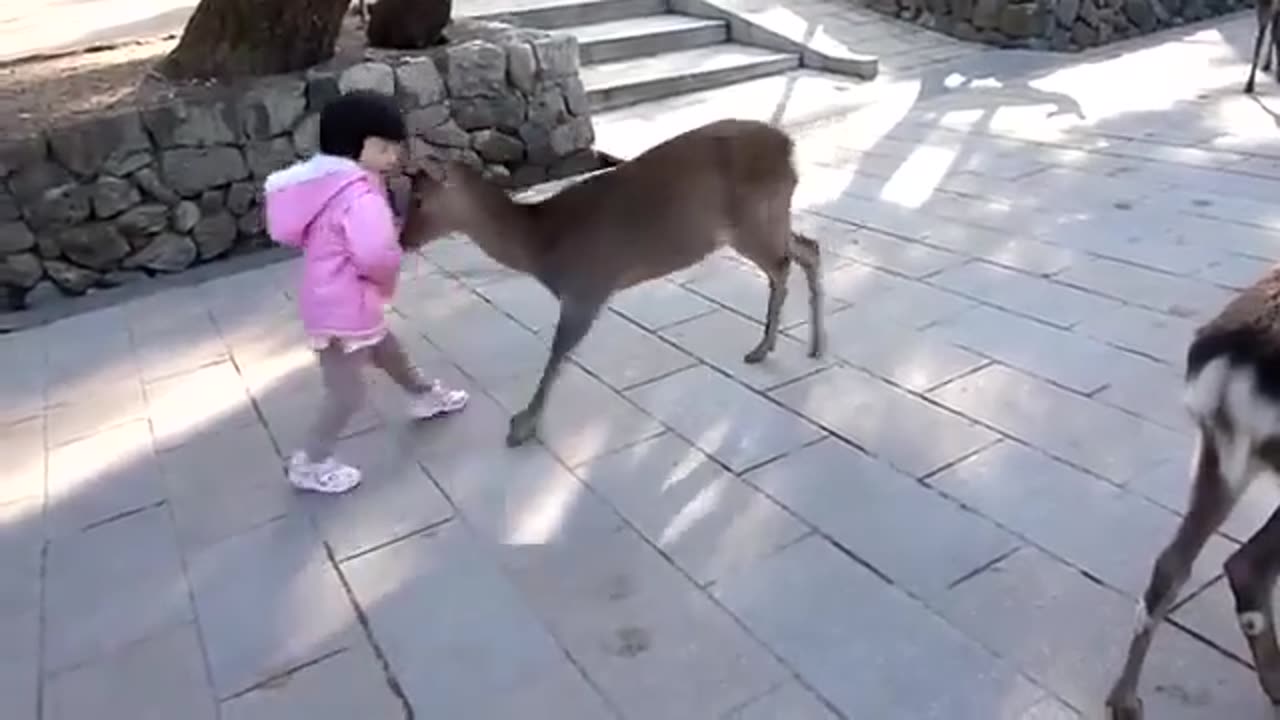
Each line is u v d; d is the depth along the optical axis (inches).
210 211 183.5
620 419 120.4
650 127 244.5
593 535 99.3
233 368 141.9
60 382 141.1
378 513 105.5
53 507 110.7
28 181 165.6
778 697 77.8
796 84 277.3
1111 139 211.6
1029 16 299.7
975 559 90.9
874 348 132.4
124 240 175.9
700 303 150.8
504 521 102.6
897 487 102.6
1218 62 274.8
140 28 269.9
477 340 144.3
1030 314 137.3
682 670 81.3
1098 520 94.7
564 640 85.6
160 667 86.5
